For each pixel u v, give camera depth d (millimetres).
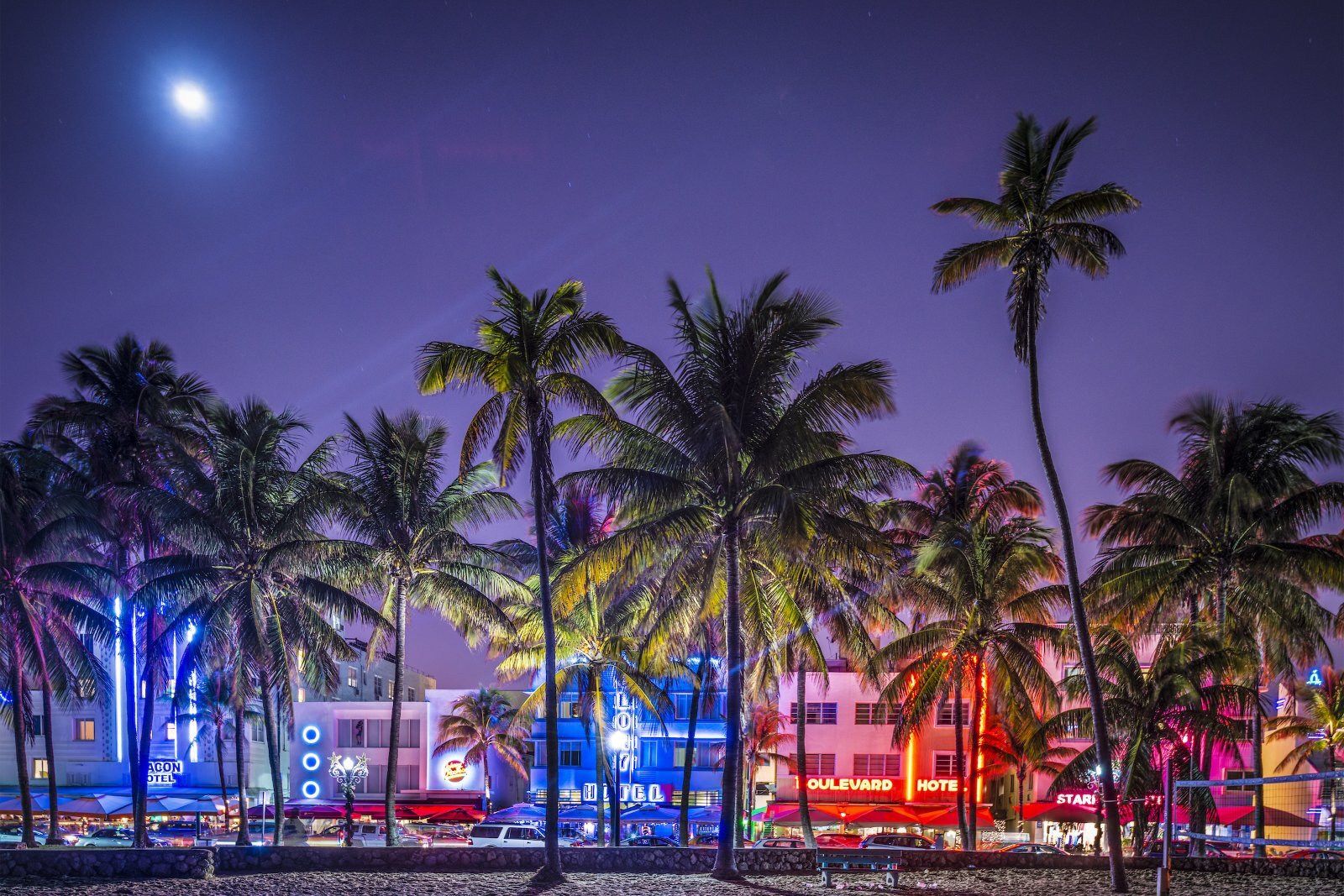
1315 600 36156
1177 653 36531
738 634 28188
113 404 41250
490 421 29016
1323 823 58562
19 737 40406
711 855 27844
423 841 48812
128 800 61219
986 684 45188
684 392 28094
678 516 28047
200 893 23328
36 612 41250
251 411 41250
